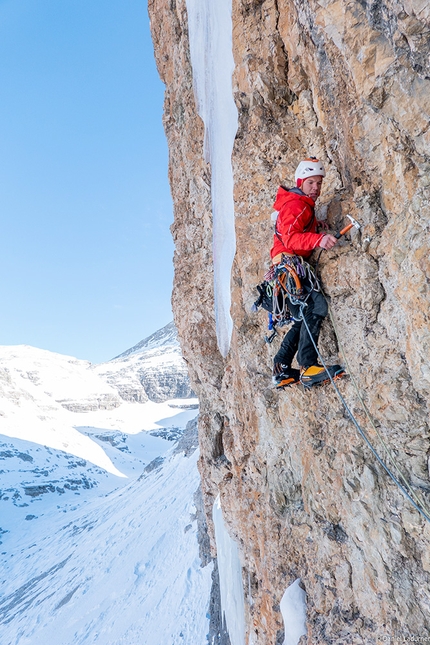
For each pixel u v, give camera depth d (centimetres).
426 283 286
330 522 370
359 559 338
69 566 3550
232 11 474
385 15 279
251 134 459
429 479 299
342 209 356
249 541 514
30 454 10719
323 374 335
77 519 6200
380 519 321
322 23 325
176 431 16638
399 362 315
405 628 299
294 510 420
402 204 307
